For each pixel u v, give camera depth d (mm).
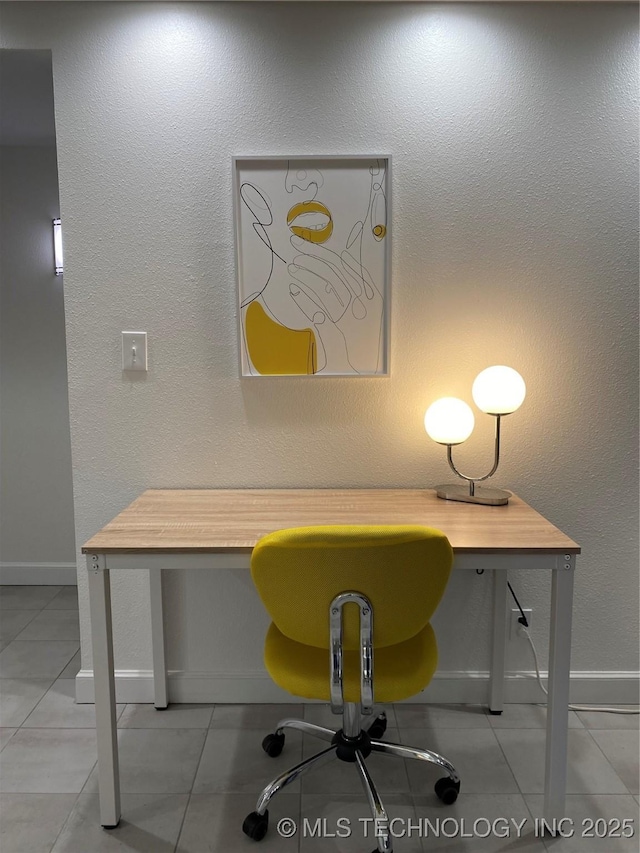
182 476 1955
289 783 1581
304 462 1951
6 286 2840
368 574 1250
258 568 1279
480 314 1888
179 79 1816
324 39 1803
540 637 2031
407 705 2035
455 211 1853
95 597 1434
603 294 1883
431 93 1818
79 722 1939
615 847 1460
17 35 1807
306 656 1444
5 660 2328
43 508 2994
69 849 1444
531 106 1823
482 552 1393
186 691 2051
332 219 1838
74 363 1915
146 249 1871
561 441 1939
